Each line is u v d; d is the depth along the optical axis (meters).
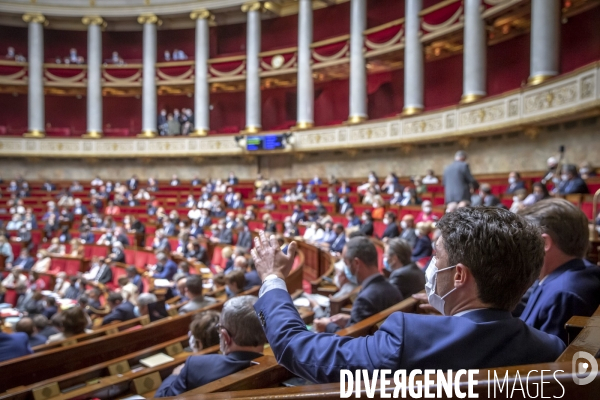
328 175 18.75
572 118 10.18
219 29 22.64
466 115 12.98
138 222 14.56
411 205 10.64
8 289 10.72
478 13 13.09
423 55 15.48
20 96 23.73
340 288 4.77
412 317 1.21
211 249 12.42
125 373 3.05
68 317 4.56
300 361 1.26
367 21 18.86
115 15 21.89
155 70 21.83
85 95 24.16
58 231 15.73
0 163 22.33
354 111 17.38
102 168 22.72
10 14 21.97
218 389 1.72
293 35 21.42
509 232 1.21
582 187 7.80
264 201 15.55
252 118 20.20
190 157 21.86
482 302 1.23
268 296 1.47
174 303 6.39
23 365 3.30
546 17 10.89
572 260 2.02
